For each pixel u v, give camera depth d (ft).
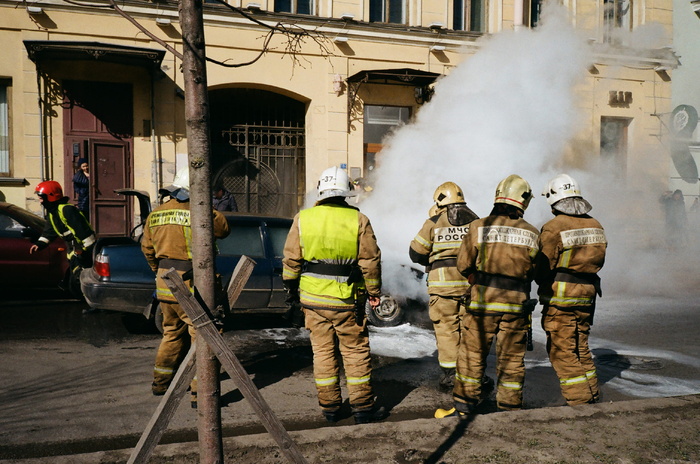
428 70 48.60
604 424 12.64
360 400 14.20
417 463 10.84
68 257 25.94
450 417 12.87
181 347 16.01
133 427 13.89
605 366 19.65
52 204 23.99
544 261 14.46
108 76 41.16
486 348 13.97
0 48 38.70
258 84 44.27
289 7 45.42
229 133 45.75
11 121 39.52
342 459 10.91
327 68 45.96
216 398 8.06
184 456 10.74
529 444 11.65
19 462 10.19
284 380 17.75
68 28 39.75
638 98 55.11
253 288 22.68
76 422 14.11
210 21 42.50
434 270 16.90
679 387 17.47
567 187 14.88
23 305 27.35
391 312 24.30
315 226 14.21
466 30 50.37
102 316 25.40
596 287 14.74
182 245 15.29
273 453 11.03
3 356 19.29
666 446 11.65
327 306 14.19
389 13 48.08
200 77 7.76
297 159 47.52
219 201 41.45
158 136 42.16
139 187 42.01
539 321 27.27
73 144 40.63
